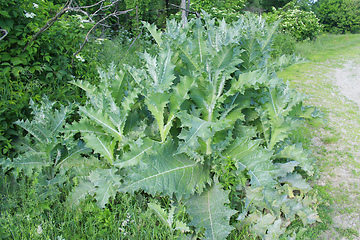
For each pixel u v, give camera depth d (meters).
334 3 27.31
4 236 2.24
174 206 2.54
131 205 2.65
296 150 3.13
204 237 2.47
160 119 2.85
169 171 2.61
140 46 7.98
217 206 2.67
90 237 2.34
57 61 3.86
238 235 2.66
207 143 2.87
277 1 25.12
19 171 2.77
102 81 3.10
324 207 3.26
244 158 2.92
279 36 12.08
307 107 3.42
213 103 2.89
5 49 3.41
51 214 2.48
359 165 4.12
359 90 7.88
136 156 2.64
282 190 3.10
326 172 3.97
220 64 2.86
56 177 2.93
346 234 2.86
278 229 2.59
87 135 2.89
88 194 2.72
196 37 2.96
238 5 14.57
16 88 3.28
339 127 5.46
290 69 9.81
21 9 3.42
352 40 16.53
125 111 2.89
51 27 3.75
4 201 2.57
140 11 10.60
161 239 2.45
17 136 3.33
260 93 3.13
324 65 10.62
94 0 7.55
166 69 2.84
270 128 3.36
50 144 3.01
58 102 3.67
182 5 7.13
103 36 7.88
